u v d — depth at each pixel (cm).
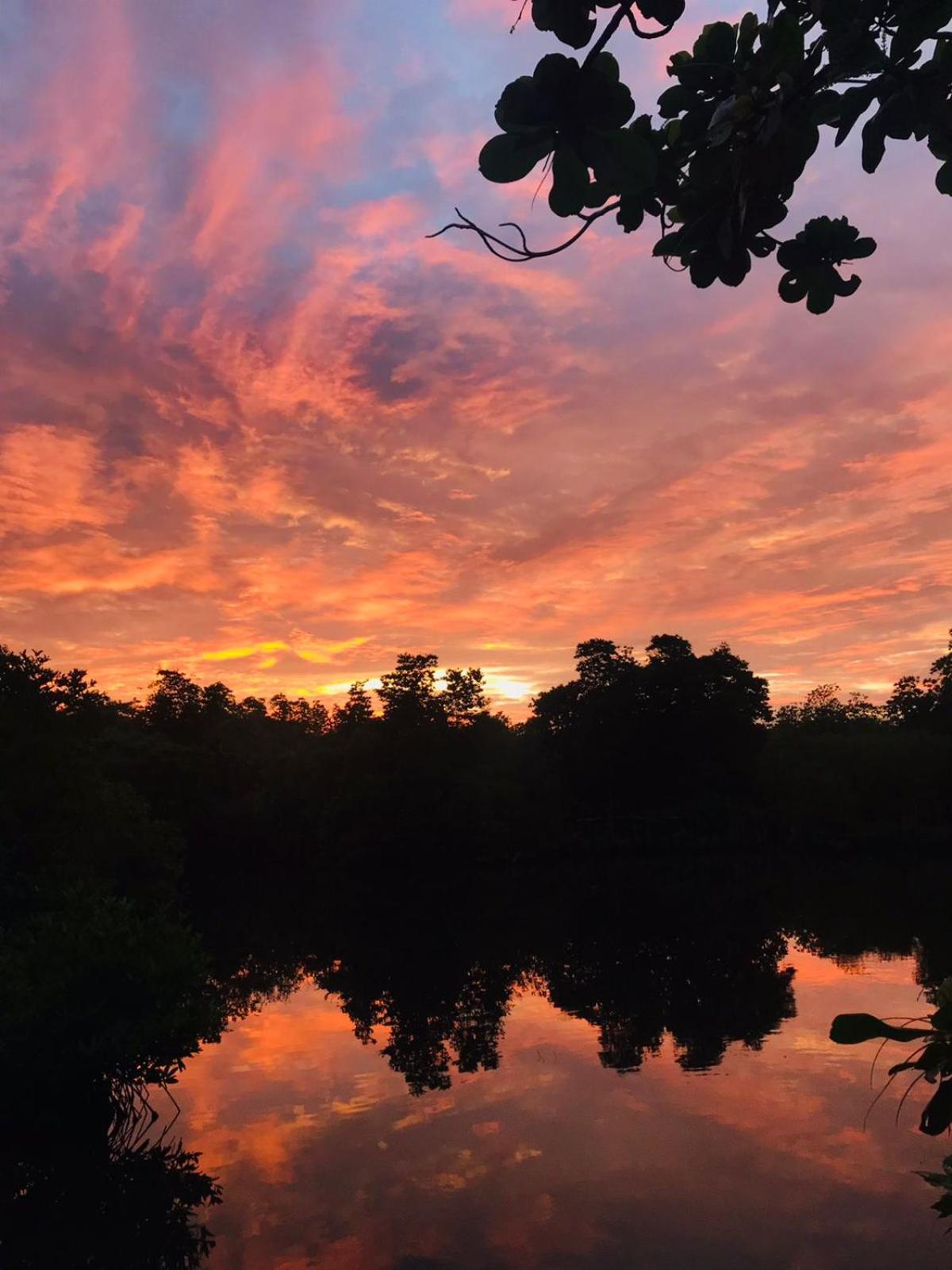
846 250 223
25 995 1030
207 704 7981
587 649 7369
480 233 202
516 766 6888
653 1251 733
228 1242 773
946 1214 189
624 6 164
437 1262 728
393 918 3750
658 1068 1277
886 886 4166
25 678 2539
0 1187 902
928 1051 168
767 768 6925
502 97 161
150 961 1059
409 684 6612
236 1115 1128
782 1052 1342
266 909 4316
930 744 6831
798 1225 770
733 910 3419
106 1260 727
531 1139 1008
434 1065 1352
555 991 1944
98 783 2811
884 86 190
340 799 6619
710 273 222
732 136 199
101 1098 1092
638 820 6869
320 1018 1736
